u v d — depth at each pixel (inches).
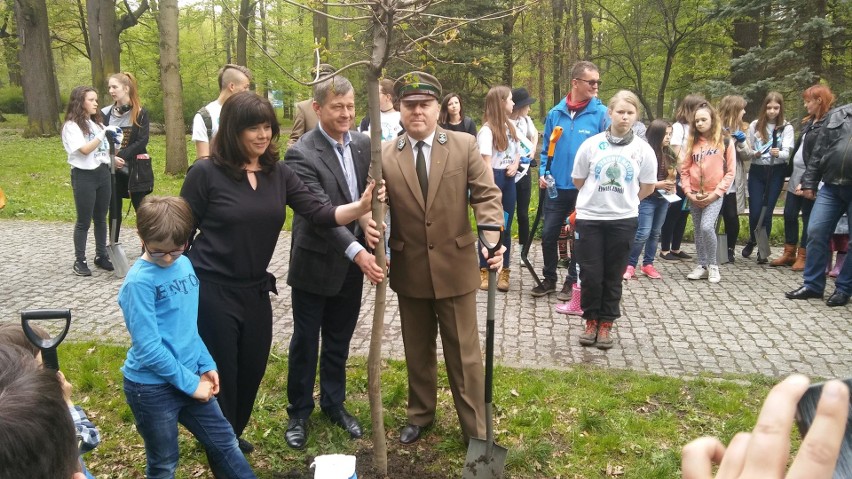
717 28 619.8
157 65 1014.4
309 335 127.7
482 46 596.4
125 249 284.7
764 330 194.2
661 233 280.5
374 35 99.8
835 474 16.1
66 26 1082.1
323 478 87.0
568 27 863.7
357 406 145.9
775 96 263.4
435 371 135.3
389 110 240.2
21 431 36.6
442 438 134.5
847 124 209.0
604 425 137.4
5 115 1228.5
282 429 136.4
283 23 864.9
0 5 987.9
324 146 123.9
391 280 128.1
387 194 123.6
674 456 126.1
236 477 105.0
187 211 94.0
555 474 123.3
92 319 198.2
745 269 264.4
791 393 17.9
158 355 92.0
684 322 201.3
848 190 209.2
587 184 174.6
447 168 120.1
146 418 96.7
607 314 178.7
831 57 455.2
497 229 113.7
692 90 482.9
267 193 109.9
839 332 192.2
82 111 231.8
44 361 73.9
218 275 108.3
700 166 239.3
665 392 152.6
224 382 111.7
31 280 236.8
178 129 511.5
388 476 120.1
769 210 269.0
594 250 175.3
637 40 729.6
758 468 17.3
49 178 498.6
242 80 179.8
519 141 229.8
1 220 343.0
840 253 250.7
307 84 92.4
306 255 123.3
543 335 190.5
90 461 126.0
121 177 249.8
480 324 198.2
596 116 210.1
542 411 142.3
